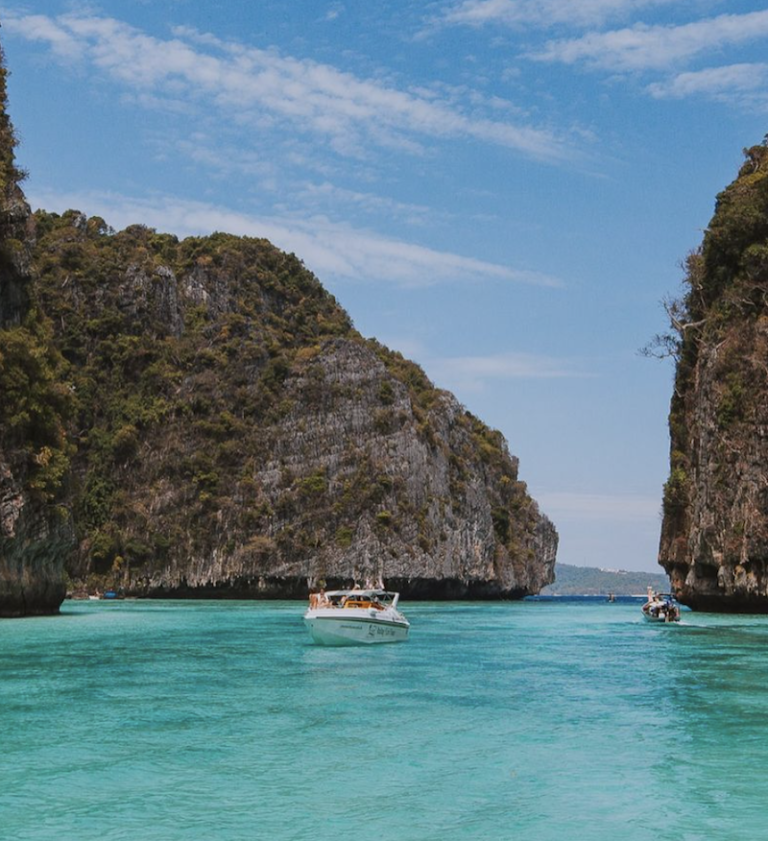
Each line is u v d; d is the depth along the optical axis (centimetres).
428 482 14500
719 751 2066
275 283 17388
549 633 5588
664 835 1520
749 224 7175
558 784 1798
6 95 7362
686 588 7744
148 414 14675
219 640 4756
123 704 2620
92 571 13712
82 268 15762
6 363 6538
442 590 14588
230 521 13650
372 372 14625
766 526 6531
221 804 1664
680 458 8231
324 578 13362
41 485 6669
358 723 2370
